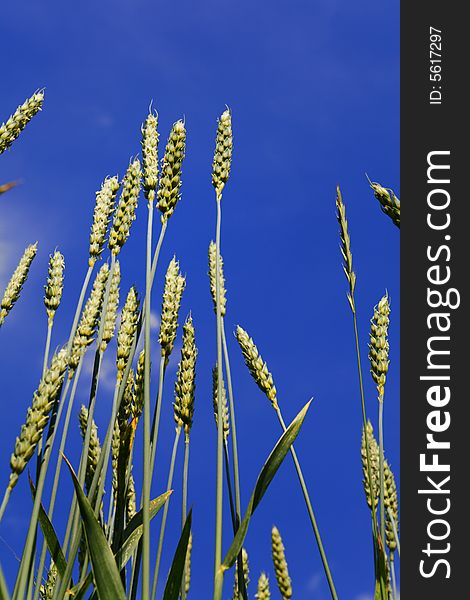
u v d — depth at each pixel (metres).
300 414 0.99
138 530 1.03
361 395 1.01
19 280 1.12
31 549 0.92
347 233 1.04
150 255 0.97
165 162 1.01
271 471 0.97
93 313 1.03
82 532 1.00
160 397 1.06
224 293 1.12
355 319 1.02
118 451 1.06
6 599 0.85
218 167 1.04
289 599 1.16
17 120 0.98
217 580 0.92
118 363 1.04
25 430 0.89
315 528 1.00
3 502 0.89
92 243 1.04
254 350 1.05
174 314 1.08
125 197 1.06
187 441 1.08
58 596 0.95
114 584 0.93
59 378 0.90
